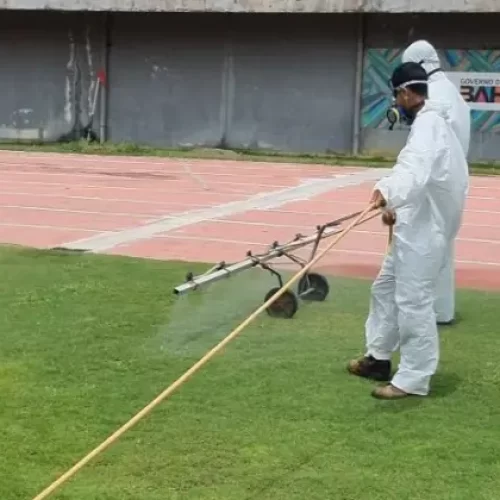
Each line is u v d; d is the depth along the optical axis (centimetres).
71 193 1656
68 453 474
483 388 590
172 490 435
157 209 1460
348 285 883
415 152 529
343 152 2694
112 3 2666
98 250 1078
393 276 582
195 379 593
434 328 561
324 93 2688
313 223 1340
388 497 430
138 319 736
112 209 1449
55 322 726
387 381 598
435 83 679
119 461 466
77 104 2859
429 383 581
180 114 2805
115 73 2833
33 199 1555
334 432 509
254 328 717
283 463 466
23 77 2878
